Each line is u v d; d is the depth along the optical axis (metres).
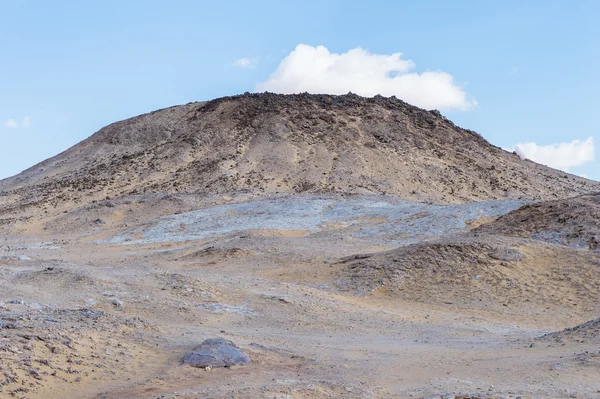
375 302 28.20
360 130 120.69
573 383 12.83
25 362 12.02
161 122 132.62
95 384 12.17
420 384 13.24
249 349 15.50
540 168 120.94
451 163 110.38
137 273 28.33
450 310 26.88
